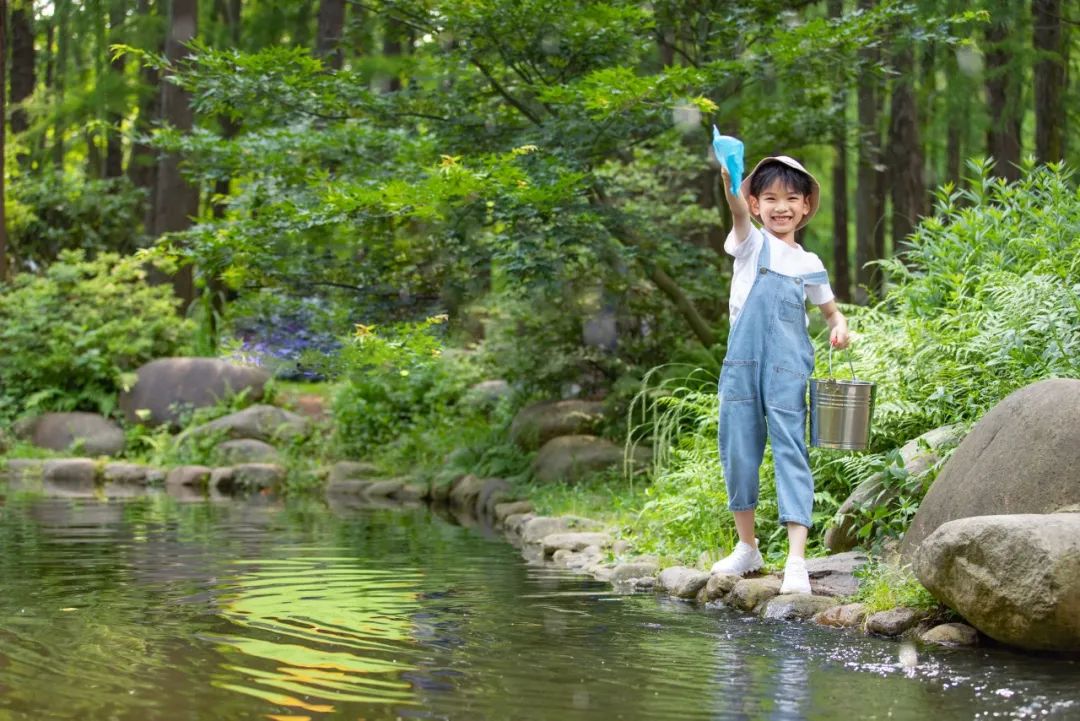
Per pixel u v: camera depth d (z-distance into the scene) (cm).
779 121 995
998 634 360
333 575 532
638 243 909
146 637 373
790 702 297
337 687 308
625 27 889
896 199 1282
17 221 1820
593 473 905
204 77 915
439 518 865
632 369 977
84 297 1434
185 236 918
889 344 578
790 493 445
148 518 802
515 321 1061
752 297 456
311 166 916
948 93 1105
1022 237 602
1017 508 404
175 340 1462
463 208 832
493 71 961
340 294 902
